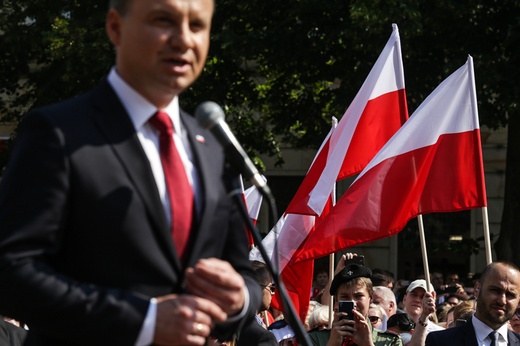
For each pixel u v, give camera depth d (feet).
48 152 7.79
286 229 27.09
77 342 7.70
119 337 7.47
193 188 8.41
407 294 29.73
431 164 24.02
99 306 7.48
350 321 20.57
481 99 49.90
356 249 75.41
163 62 8.12
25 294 7.45
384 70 26.03
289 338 25.13
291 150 78.07
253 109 60.95
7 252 7.55
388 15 46.09
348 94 52.47
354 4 46.29
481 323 20.86
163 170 8.26
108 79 8.42
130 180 7.96
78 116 8.07
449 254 74.95
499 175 73.82
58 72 58.23
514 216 53.98
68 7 57.41
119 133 8.12
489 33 50.34
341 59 53.93
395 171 23.79
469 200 23.84
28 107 64.08
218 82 56.49
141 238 7.88
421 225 23.98
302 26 52.65
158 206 8.00
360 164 25.94
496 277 20.59
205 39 8.34
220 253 8.57
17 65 61.21
